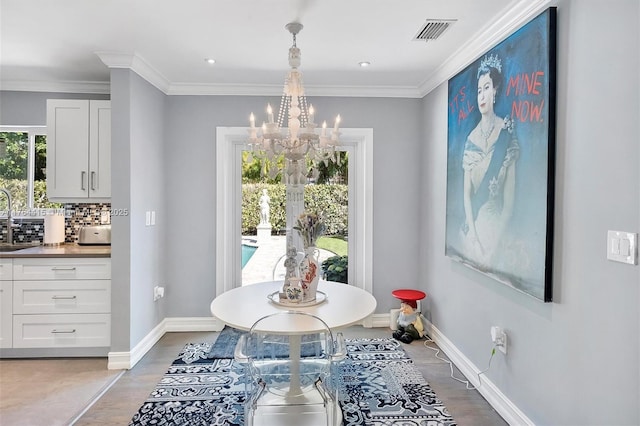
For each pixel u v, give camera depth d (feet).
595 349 5.41
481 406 8.23
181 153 12.67
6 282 10.30
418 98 13.10
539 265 6.44
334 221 13.71
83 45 9.36
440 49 9.61
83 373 9.71
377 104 13.04
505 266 7.47
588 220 5.53
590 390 5.50
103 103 10.88
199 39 9.05
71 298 10.35
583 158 5.61
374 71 11.31
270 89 12.67
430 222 12.19
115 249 10.04
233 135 12.81
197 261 12.82
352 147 13.62
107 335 10.40
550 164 6.21
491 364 8.38
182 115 12.64
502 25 7.84
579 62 5.69
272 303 7.88
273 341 11.23
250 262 13.53
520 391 7.27
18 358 10.51
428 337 12.22
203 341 11.91
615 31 5.04
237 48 9.59
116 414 7.88
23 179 12.73
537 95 6.48
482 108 8.41
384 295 13.26
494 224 7.87
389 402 8.34
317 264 8.06
